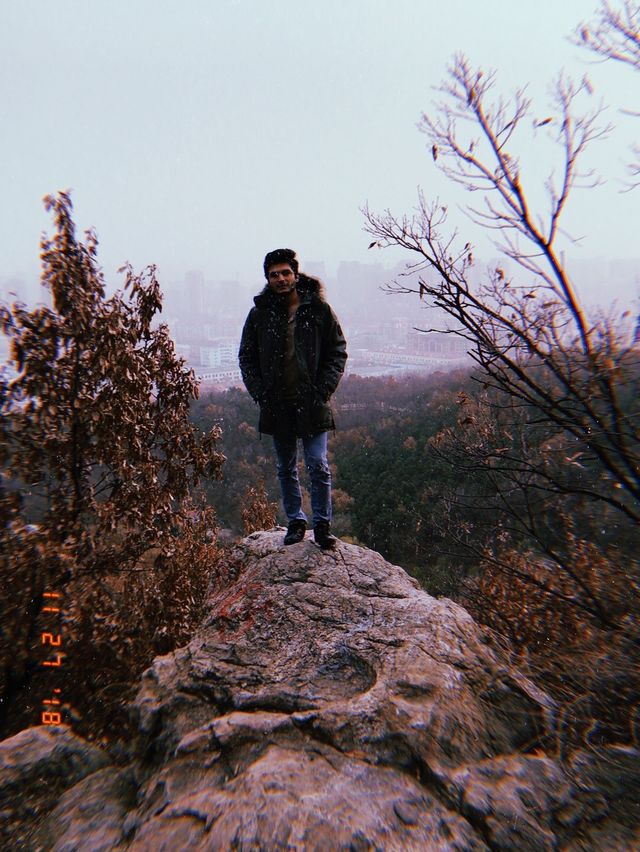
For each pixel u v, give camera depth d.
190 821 1.47
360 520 25.39
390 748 1.69
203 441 6.17
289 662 2.27
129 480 5.08
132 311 5.84
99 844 1.53
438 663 2.07
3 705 3.99
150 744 2.01
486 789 1.52
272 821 1.40
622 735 1.78
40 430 4.70
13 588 4.17
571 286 2.08
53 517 4.72
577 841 1.38
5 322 4.59
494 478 3.38
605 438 2.24
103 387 5.05
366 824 1.39
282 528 3.69
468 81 2.13
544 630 3.19
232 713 1.97
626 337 2.04
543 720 1.82
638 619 2.53
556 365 2.23
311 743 1.77
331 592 2.70
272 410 2.90
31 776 1.87
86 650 4.29
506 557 3.78
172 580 5.38
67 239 5.00
